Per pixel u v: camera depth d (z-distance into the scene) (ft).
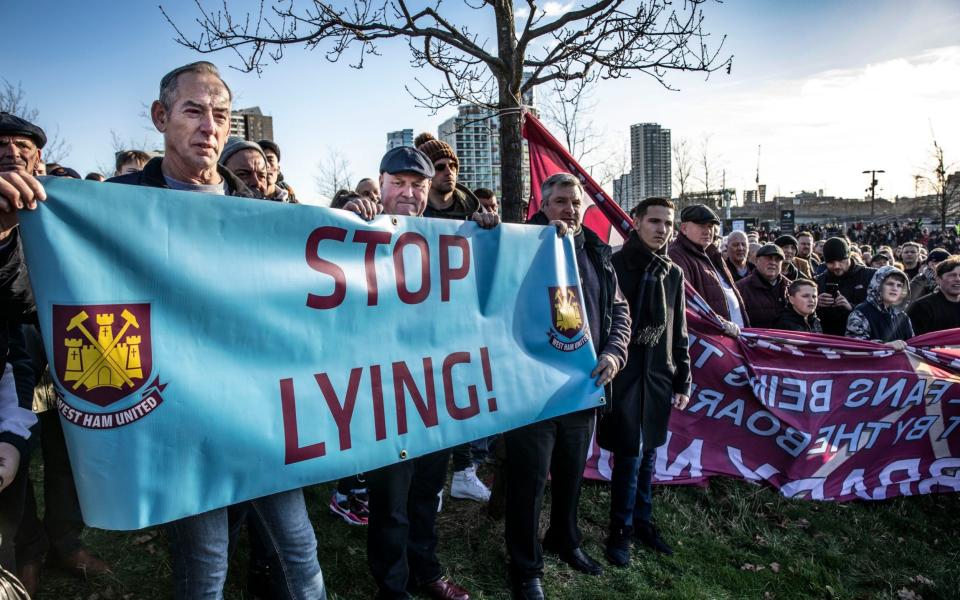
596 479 14.62
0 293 5.87
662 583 11.54
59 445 9.30
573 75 17.44
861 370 15.79
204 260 6.50
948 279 18.60
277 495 7.00
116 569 9.86
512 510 10.13
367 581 10.27
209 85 6.75
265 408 6.75
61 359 5.64
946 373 16.10
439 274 8.76
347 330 7.63
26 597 5.61
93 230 5.86
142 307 6.07
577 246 11.07
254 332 6.79
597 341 10.93
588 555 11.69
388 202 9.46
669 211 11.85
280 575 7.09
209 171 7.13
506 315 9.59
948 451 16.24
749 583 12.07
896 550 14.01
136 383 5.94
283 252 7.13
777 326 17.31
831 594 12.03
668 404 12.14
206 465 6.29
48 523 9.36
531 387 9.71
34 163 8.87
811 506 14.98
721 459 15.31
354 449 7.51
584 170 15.83
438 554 11.32
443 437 8.52
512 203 17.34
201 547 6.43
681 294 12.55
